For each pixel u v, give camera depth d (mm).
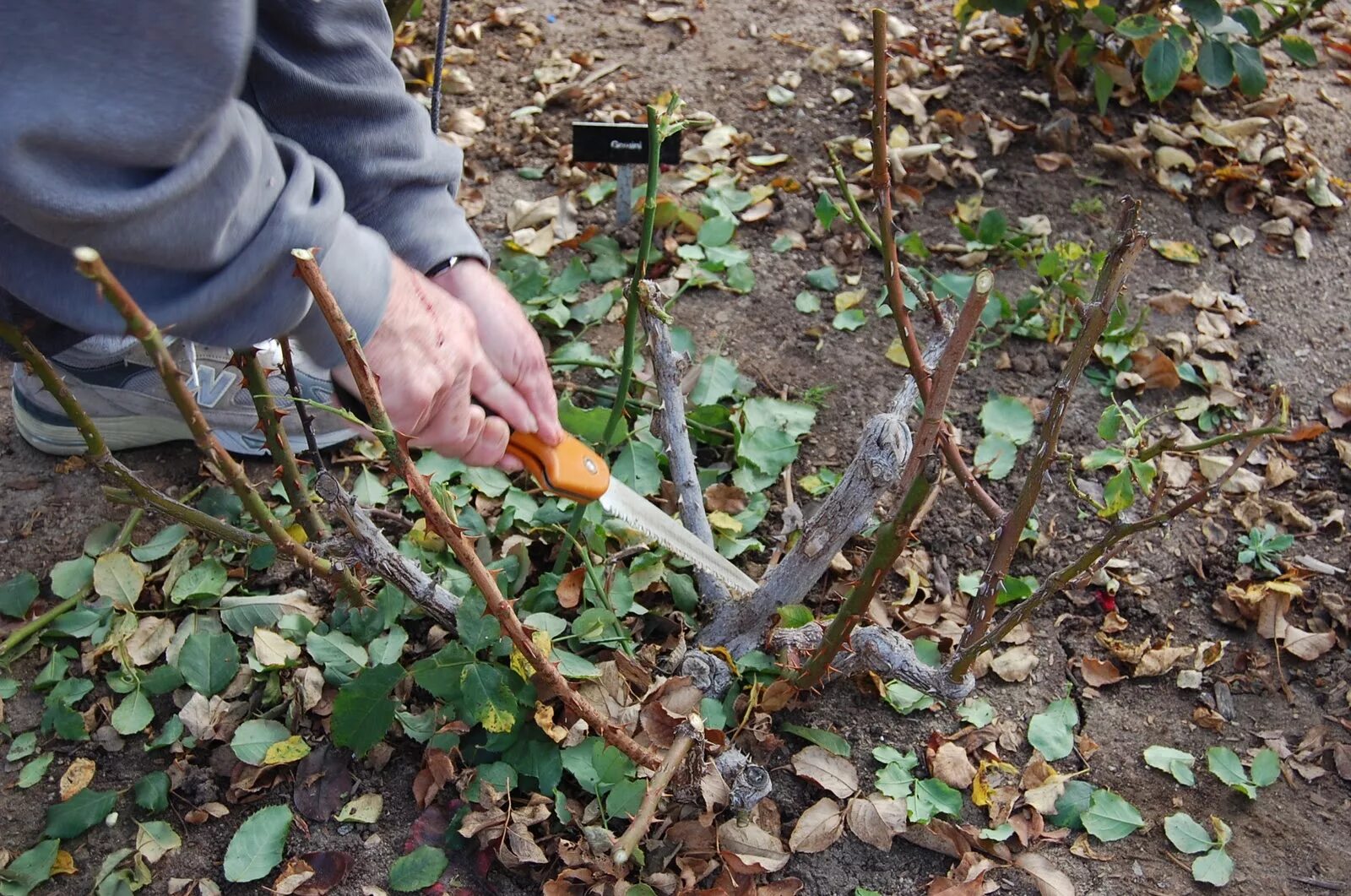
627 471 1925
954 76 2850
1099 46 2701
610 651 1722
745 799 1521
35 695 1729
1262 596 1853
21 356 1274
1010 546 1467
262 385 1429
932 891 1519
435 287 1242
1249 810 1636
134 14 907
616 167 2633
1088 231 2516
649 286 1647
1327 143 2758
